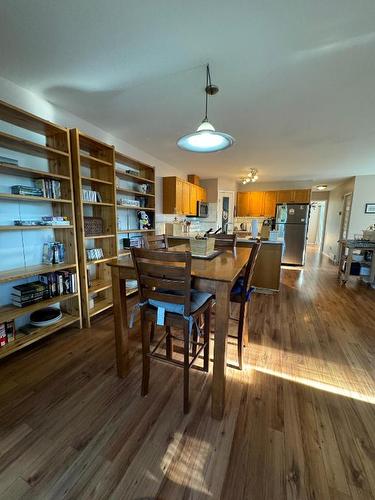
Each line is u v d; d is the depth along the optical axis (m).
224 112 2.46
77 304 2.40
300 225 5.89
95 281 2.87
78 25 1.38
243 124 2.76
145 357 1.48
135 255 1.36
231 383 1.64
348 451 1.16
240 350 1.75
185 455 1.13
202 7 1.25
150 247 2.41
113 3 1.24
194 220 6.00
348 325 2.55
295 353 2.01
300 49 1.55
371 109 2.36
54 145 2.25
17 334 2.03
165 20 1.34
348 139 3.24
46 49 1.58
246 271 1.61
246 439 1.22
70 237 2.32
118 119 2.67
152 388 1.59
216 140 1.74
